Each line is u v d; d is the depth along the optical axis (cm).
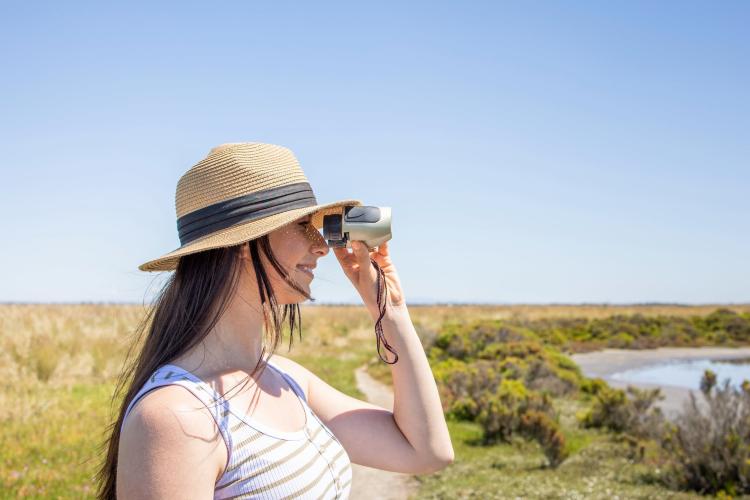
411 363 161
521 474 794
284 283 142
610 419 1112
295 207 143
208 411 118
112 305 2172
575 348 3506
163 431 111
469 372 1320
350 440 162
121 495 113
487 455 896
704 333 4369
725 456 720
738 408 874
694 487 734
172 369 123
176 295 136
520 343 2005
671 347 3891
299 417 140
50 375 1281
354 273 167
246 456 120
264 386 137
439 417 162
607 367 2700
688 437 768
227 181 138
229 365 134
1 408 934
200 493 112
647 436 1011
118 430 133
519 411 1022
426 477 777
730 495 696
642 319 4525
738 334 4309
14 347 1369
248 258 138
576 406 1405
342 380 1585
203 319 131
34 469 679
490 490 712
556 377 1647
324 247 153
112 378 1305
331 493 134
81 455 742
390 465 162
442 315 4928
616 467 834
